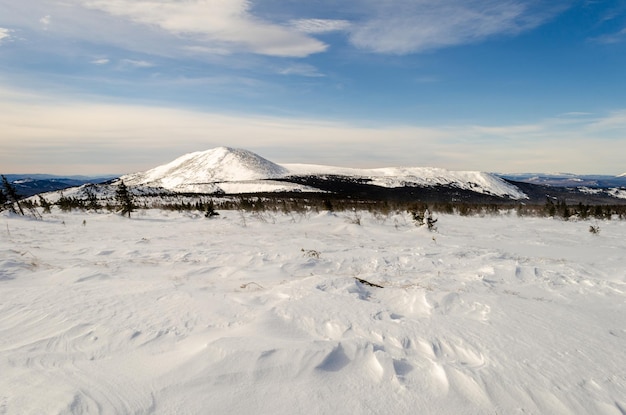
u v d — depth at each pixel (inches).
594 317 141.6
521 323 131.7
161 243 358.0
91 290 167.0
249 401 81.6
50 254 279.0
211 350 99.4
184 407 79.1
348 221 564.7
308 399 83.2
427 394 87.1
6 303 148.1
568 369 99.9
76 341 113.1
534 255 319.6
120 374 92.0
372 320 132.4
